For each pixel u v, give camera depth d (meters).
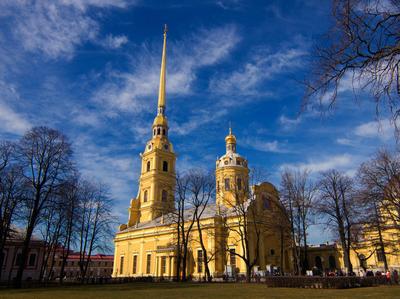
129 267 75.19
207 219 60.56
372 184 36.47
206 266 49.16
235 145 78.62
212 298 20.02
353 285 30.31
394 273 35.22
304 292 24.55
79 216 46.69
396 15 8.59
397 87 8.68
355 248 51.22
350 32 9.01
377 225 40.75
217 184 64.94
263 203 61.00
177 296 21.98
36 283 42.91
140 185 85.06
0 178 39.31
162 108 90.19
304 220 47.25
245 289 29.06
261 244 57.06
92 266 124.50
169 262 62.72
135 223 83.00
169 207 60.94
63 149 39.94
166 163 83.75
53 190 38.44
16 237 67.50
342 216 46.00
